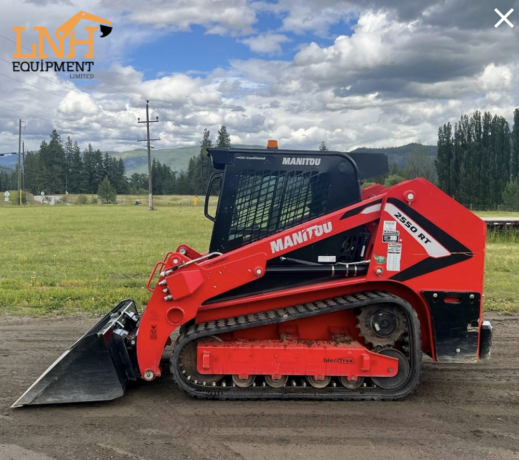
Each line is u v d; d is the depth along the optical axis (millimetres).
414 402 4652
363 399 4637
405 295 4840
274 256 4641
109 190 85062
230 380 4805
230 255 4621
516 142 71562
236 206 4875
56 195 109125
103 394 4488
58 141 119000
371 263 4625
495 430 4105
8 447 3770
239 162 4863
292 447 3789
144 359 4684
